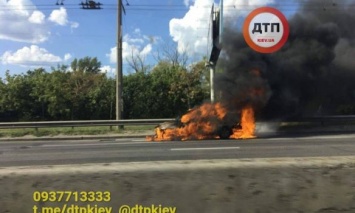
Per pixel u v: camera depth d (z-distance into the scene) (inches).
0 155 537.3
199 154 503.2
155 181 158.2
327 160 172.2
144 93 1552.7
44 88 1624.0
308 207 164.2
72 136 867.4
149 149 572.7
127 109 1557.6
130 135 868.0
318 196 165.3
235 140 706.8
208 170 160.6
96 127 963.3
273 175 163.8
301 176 165.2
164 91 1556.3
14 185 154.6
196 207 158.6
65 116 1612.9
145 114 1550.2
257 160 172.2
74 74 1710.1
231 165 162.2
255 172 162.6
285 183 163.8
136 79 1563.7
